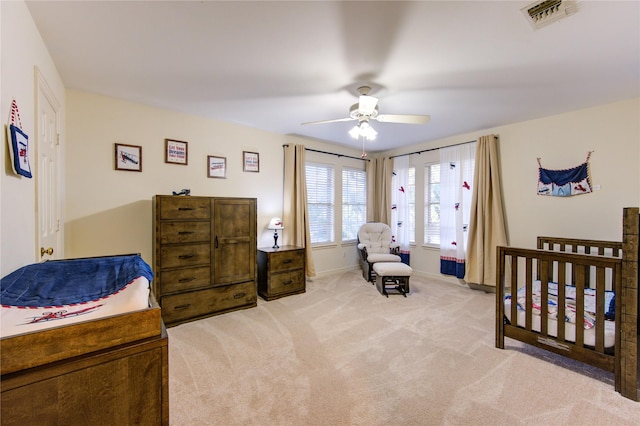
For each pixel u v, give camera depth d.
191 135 3.44
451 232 4.41
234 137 3.82
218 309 3.14
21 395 0.71
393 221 5.27
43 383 0.73
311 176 4.80
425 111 3.27
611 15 1.63
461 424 1.51
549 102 3.00
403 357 2.21
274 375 1.97
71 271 1.38
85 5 1.55
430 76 2.40
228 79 2.46
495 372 2.00
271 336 2.58
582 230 3.24
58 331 0.75
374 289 4.11
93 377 0.80
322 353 2.27
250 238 3.40
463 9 1.59
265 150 4.15
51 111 2.13
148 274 1.39
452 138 4.42
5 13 1.27
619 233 3.00
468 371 2.02
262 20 1.69
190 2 1.54
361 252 4.93
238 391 1.80
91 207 2.81
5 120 1.26
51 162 2.12
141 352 0.87
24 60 1.51
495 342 2.38
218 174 3.67
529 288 2.20
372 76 2.39
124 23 1.72
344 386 1.85
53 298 1.03
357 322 2.90
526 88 2.64
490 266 3.89
